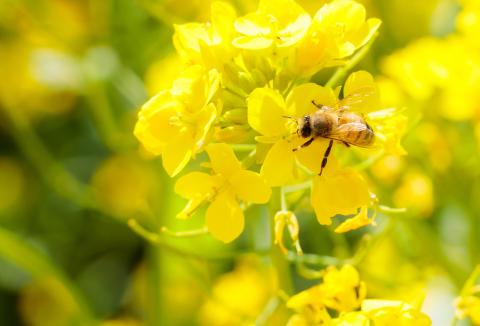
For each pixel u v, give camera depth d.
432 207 0.42
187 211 0.34
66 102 0.54
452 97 0.41
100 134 0.47
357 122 0.34
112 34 0.46
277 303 0.38
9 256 0.42
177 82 0.34
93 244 0.51
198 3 0.45
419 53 0.42
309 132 0.34
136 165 0.49
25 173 0.53
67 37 0.46
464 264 0.42
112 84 0.47
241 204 0.36
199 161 0.44
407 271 0.41
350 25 0.34
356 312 0.34
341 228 0.34
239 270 0.45
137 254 0.52
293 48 0.34
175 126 0.34
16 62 0.54
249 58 0.34
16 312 0.52
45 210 0.52
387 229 0.38
